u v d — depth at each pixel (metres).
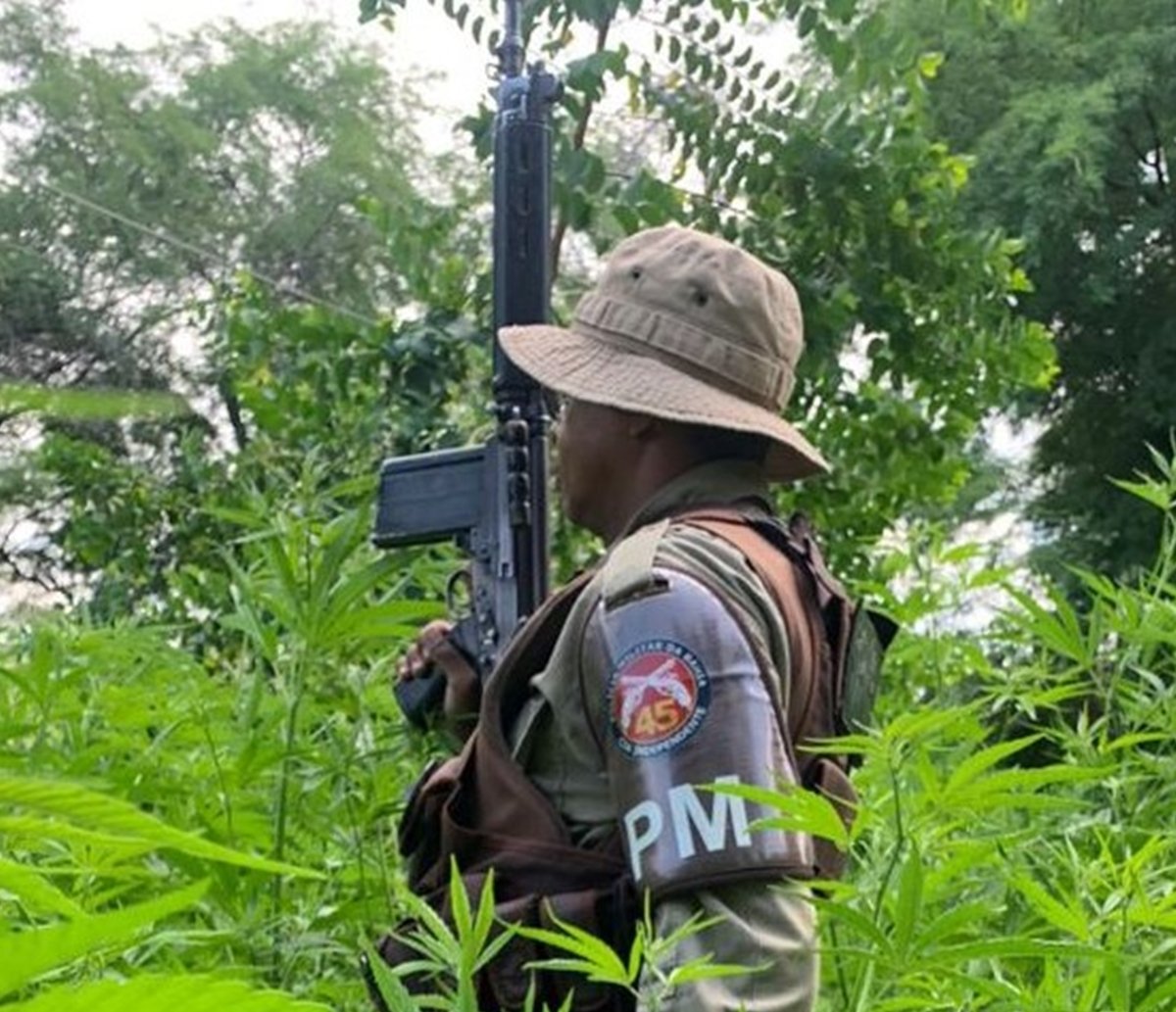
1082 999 1.69
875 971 1.92
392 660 2.80
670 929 1.81
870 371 6.28
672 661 1.89
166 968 1.98
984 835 2.23
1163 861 2.31
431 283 5.80
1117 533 16.81
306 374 5.46
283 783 2.46
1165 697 2.46
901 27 6.34
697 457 2.20
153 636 3.20
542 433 2.42
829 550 6.04
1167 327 17.78
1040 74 18.22
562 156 5.61
